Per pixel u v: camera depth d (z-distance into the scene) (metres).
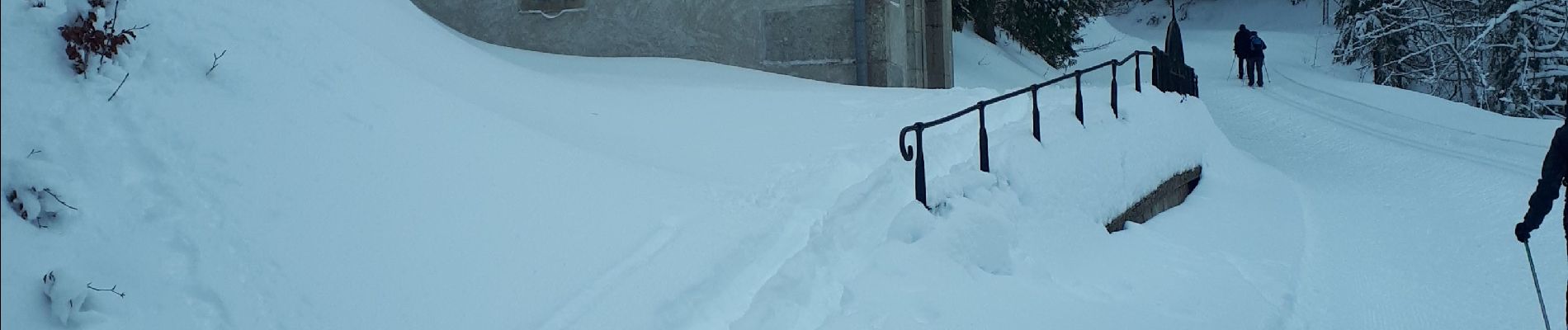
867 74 13.82
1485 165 11.80
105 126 4.59
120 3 5.26
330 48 6.25
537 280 4.86
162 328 3.92
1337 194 10.70
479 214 5.25
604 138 7.24
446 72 7.42
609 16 14.18
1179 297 6.11
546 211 5.52
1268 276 6.91
